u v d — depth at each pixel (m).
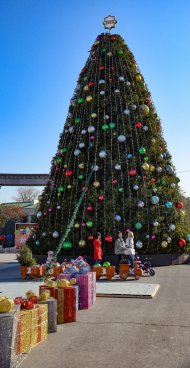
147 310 8.43
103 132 19.89
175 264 19.41
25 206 68.94
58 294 7.50
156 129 20.89
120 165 19.14
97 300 9.77
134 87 21.23
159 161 20.20
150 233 18.62
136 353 5.57
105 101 20.55
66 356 5.49
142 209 18.66
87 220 18.36
